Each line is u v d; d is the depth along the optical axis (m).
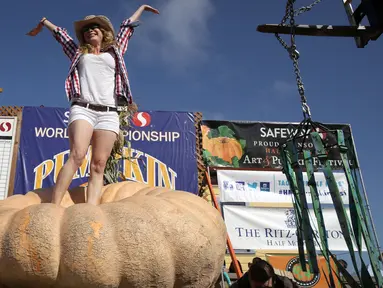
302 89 4.07
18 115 8.46
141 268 2.38
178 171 8.56
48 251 2.30
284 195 8.98
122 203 2.66
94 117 3.32
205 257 2.65
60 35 3.65
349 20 5.76
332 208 9.03
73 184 8.02
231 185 8.83
